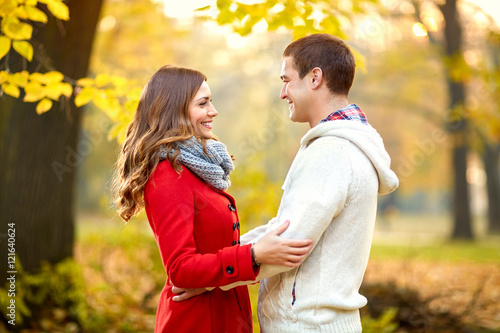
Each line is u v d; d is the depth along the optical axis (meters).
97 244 6.30
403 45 17.06
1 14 2.79
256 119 27.12
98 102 3.29
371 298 4.98
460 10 11.98
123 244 5.53
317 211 1.88
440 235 19.62
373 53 17.59
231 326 2.13
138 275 5.85
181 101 2.14
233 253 1.92
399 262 8.65
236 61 20.91
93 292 5.21
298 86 2.10
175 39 10.58
